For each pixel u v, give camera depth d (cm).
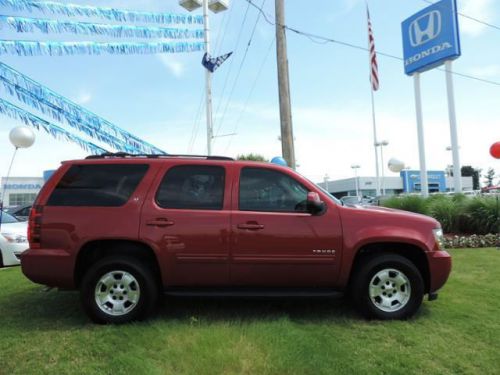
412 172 6756
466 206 1220
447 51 1568
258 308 551
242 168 514
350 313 528
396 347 420
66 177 509
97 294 490
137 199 497
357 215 502
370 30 2405
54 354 407
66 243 487
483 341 435
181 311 538
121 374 364
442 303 564
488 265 808
